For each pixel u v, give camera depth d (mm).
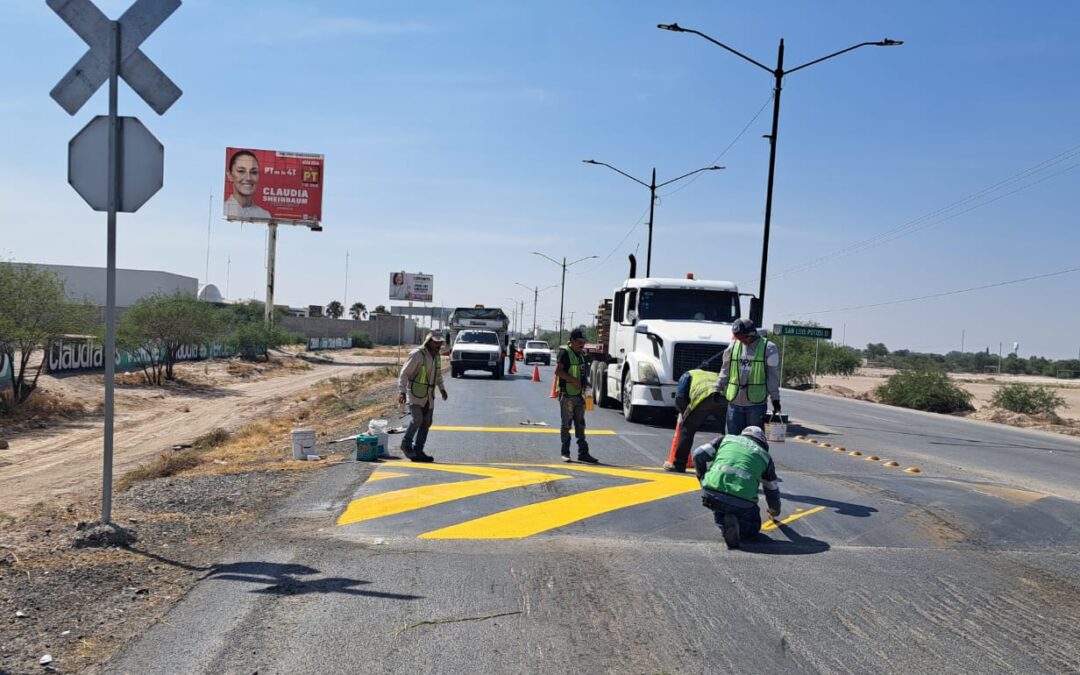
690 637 4926
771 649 4770
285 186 62219
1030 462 14438
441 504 8398
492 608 5355
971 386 69750
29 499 12711
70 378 31359
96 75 6594
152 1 6637
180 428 24141
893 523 8062
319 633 4867
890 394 36281
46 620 5016
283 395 35750
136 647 4633
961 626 5219
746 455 7094
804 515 8281
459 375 34750
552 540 7082
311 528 7367
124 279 76125
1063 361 128750
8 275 23391
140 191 6555
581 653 4652
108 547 6629
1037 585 6148
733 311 17609
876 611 5457
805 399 33000
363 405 22984
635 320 17438
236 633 4852
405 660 4504
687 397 10719
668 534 7391
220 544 6809
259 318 69438
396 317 110688
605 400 20562
